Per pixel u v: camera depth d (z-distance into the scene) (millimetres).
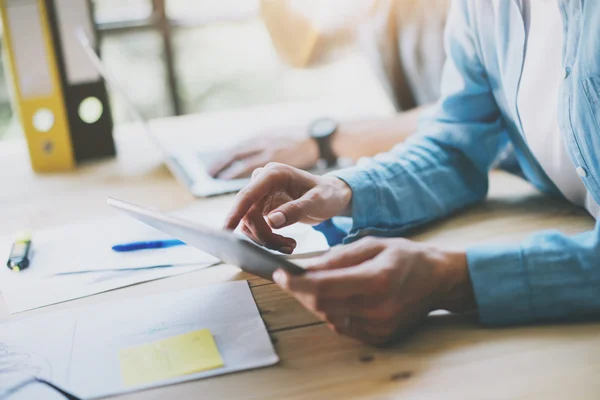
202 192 1087
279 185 810
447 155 973
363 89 1738
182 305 700
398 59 1662
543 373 550
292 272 563
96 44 1283
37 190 1179
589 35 695
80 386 567
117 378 576
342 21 1011
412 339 617
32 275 810
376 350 602
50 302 736
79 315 693
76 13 1236
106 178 1222
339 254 650
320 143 1191
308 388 551
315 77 3193
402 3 1608
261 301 703
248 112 1571
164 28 2537
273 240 796
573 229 853
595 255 625
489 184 1062
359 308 588
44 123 1262
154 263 817
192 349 611
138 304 708
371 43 1647
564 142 821
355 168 909
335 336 628
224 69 3461
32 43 1213
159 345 621
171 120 1561
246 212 776
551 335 609
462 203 955
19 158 1383
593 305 622
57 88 1247
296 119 1479
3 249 907
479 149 977
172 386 563
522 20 843
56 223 1003
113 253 857
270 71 3551
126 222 979
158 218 617
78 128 1300
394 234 890
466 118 993
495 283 626
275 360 590
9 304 738
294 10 996
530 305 623
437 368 568
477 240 849
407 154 958
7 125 3070
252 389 554
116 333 650
